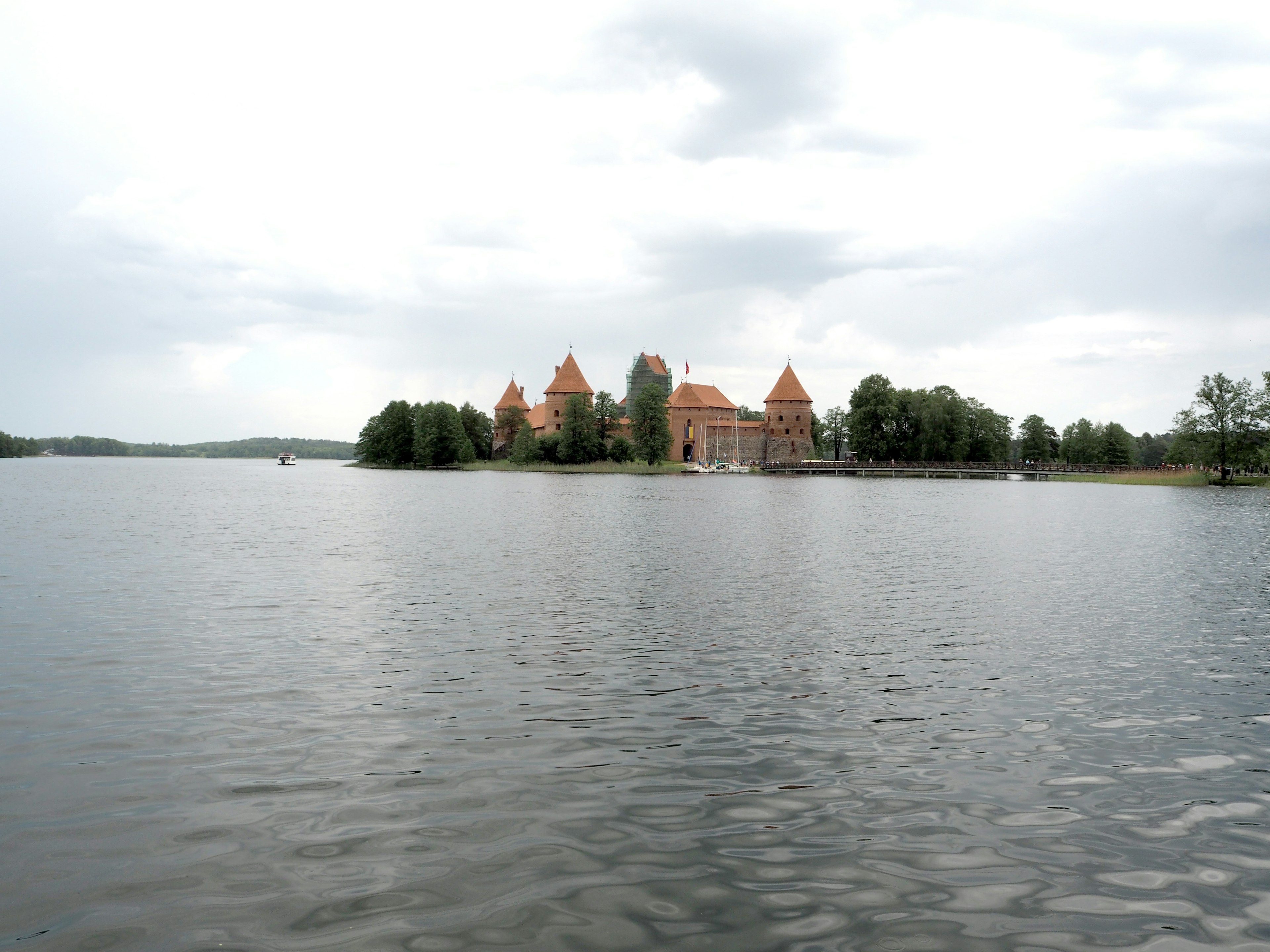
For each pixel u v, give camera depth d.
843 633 17.84
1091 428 172.50
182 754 10.34
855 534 40.84
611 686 13.59
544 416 181.25
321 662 14.93
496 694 13.04
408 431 169.12
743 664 15.10
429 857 7.80
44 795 9.09
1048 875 7.71
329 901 7.03
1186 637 17.88
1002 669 15.08
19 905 6.91
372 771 9.87
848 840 8.31
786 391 175.88
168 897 7.05
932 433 146.25
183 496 72.19
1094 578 26.45
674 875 7.57
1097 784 9.85
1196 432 109.31
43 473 146.25
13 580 24.05
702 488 93.62
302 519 47.31
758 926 6.79
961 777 9.98
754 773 10.01
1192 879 7.69
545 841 8.16
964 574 27.09
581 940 6.53
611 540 35.91
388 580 24.36
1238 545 37.03
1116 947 6.60
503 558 29.64
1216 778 10.07
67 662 14.79
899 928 6.82
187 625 17.98
